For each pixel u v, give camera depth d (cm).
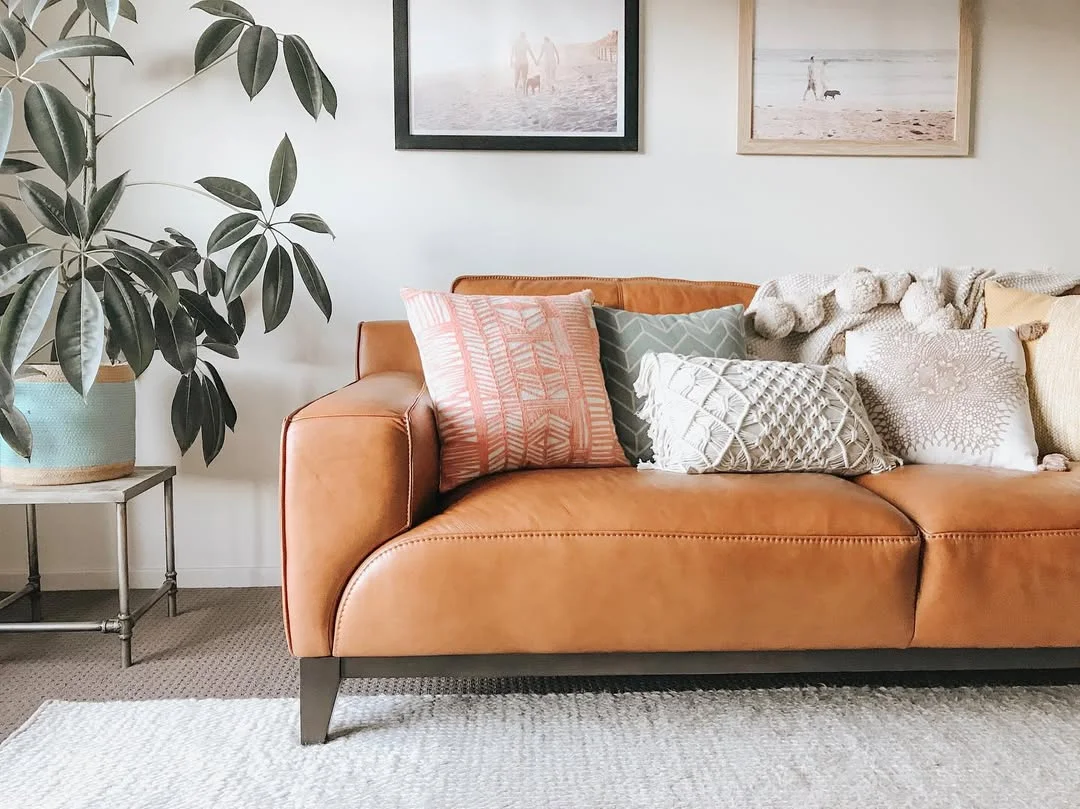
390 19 241
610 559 145
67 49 180
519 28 242
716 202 250
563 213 248
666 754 147
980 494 155
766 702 168
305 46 214
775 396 173
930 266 254
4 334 163
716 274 251
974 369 190
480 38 242
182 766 143
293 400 247
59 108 175
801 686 177
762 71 246
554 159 246
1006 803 131
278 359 246
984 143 252
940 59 247
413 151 244
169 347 202
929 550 149
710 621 147
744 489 154
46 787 136
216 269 219
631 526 146
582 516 147
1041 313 204
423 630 146
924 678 180
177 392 214
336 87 241
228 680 182
